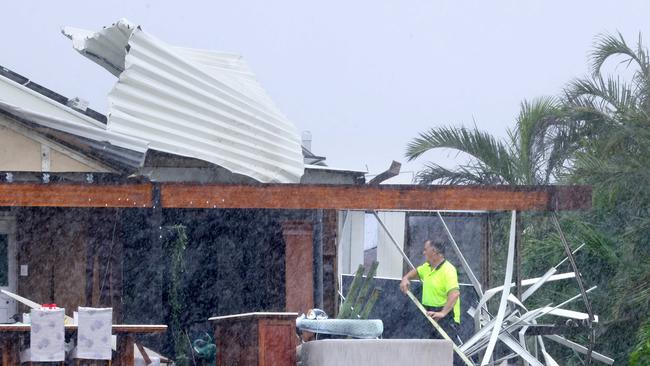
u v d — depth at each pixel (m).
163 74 26.05
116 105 25.33
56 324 20.23
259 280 31.22
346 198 23.12
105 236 27.81
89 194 22.61
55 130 25.06
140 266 29.59
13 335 20.64
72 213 27.88
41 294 27.61
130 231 29.69
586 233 31.12
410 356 21.05
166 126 25.92
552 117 39.84
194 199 22.81
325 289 29.80
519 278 24.61
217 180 28.73
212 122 26.80
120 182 22.67
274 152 27.88
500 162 42.03
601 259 31.25
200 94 26.66
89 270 27.67
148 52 26.03
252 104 28.16
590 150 35.22
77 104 34.22
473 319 27.48
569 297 31.06
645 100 36.59
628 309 30.17
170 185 22.77
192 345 28.84
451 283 25.42
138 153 24.91
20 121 25.03
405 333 29.77
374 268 23.81
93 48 29.08
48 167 25.38
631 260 30.59
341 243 30.20
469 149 42.44
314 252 29.80
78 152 25.44
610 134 35.00
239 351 21.98
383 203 23.22
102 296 27.59
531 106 40.31
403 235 32.19
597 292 31.09
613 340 30.62
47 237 27.77
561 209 23.83
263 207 22.94
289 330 21.27
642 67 37.28
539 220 32.94
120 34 27.25
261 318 21.05
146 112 25.72
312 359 20.88
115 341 21.61
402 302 30.03
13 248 27.72
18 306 27.58
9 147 25.23
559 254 31.48
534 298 31.66
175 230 31.16
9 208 27.75
